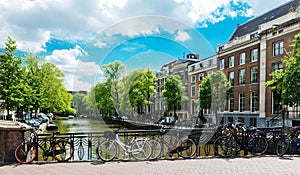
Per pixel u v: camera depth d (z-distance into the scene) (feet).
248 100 90.12
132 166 21.76
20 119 84.94
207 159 24.59
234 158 25.11
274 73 59.67
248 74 90.94
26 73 80.53
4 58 66.44
